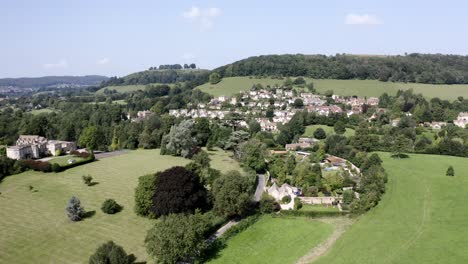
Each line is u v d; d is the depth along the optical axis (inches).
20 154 5329.7
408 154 6181.1
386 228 3280.0
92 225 3299.7
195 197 3484.3
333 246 3021.7
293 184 4527.6
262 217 3678.6
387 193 4269.2
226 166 5349.4
